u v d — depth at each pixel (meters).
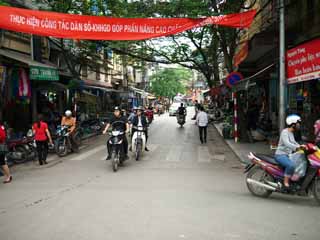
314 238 5.36
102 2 18.91
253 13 11.58
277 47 15.16
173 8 15.95
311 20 13.03
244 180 9.65
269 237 5.38
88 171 11.11
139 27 11.31
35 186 9.03
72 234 5.52
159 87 73.12
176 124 31.84
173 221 6.10
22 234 5.56
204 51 27.92
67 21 11.12
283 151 7.60
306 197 7.88
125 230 5.67
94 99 29.00
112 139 11.33
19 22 10.77
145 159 13.31
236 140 17.77
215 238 5.33
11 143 12.64
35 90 18.67
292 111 15.44
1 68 14.19
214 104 46.06
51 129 17.95
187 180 9.61
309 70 9.70
